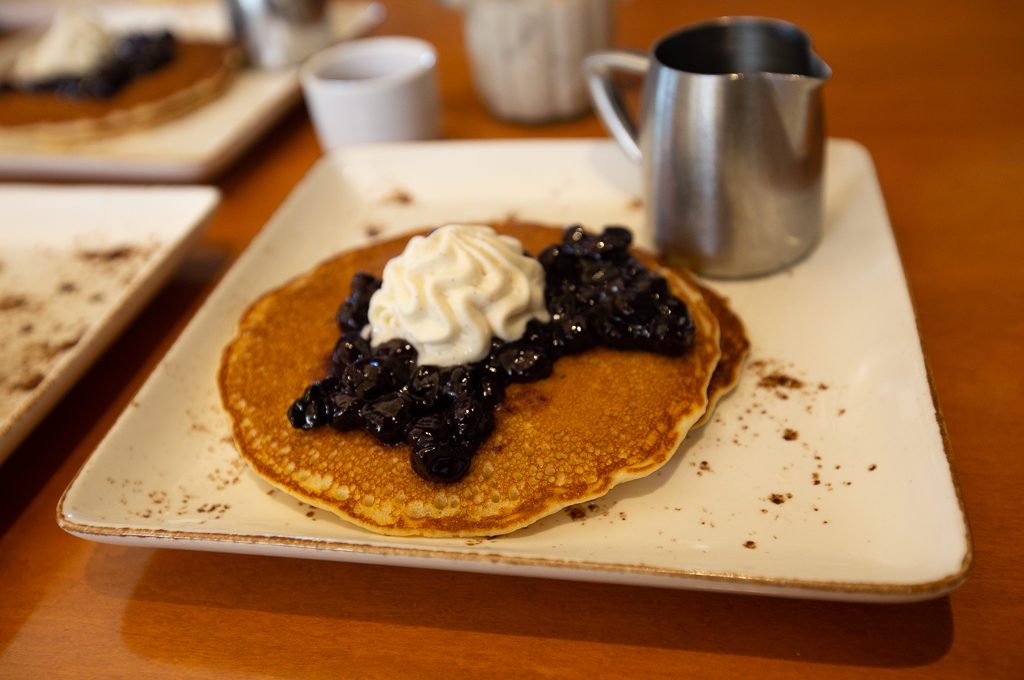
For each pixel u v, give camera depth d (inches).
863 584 8.7
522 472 10.2
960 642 9.1
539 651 9.5
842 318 12.1
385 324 11.2
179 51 21.0
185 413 11.8
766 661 9.2
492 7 17.0
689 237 12.9
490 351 11.0
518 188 15.6
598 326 11.1
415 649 9.6
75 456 12.2
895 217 14.4
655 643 9.5
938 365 11.8
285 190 17.3
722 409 11.2
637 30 21.4
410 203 15.7
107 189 16.1
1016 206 14.2
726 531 9.9
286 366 11.8
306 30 20.7
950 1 20.7
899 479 10.0
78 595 10.5
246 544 9.7
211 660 9.7
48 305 14.6
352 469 10.5
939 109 16.9
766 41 12.9
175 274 15.3
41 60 19.8
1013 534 9.8
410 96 16.9
